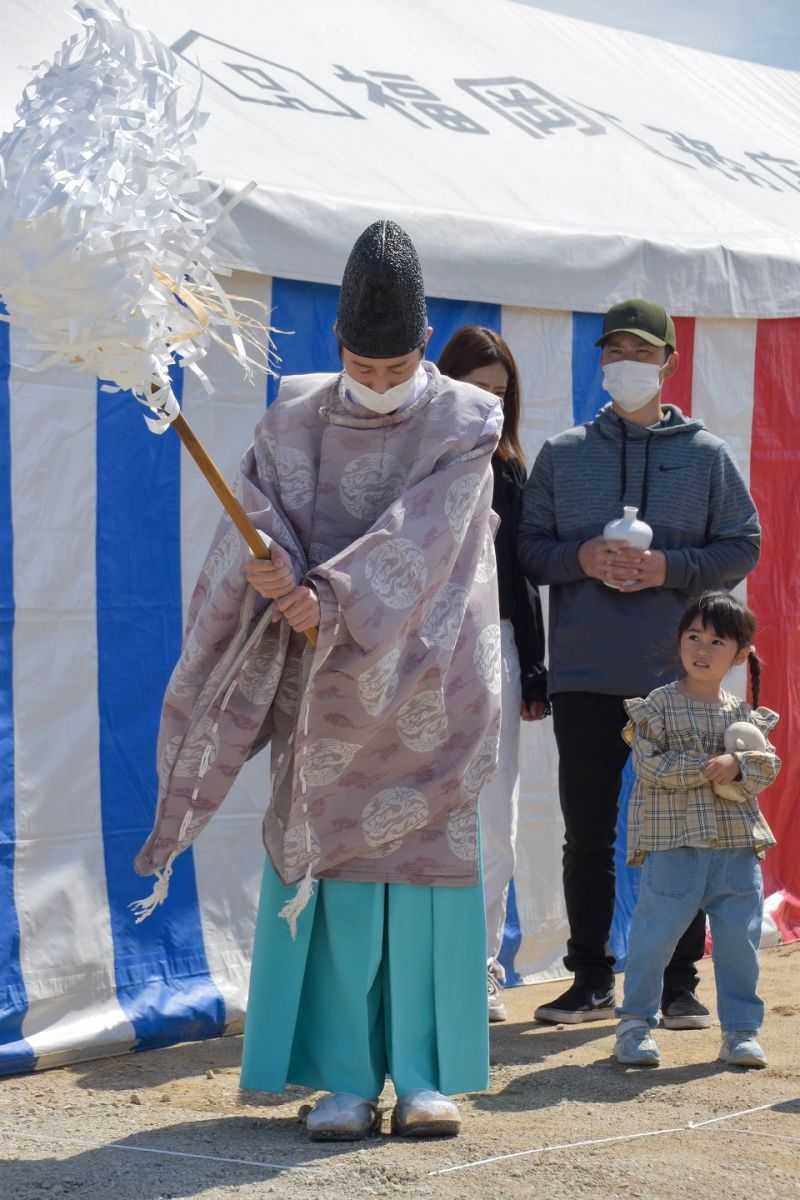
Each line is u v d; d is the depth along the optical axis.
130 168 2.64
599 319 5.12
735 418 5.46
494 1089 3.56
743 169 6.34
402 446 3.11
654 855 3.90
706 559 4.28
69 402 4.11
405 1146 2.99
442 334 4.78
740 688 5.54
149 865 3.18
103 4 2.77
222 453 4.41
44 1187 2.71
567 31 7.19
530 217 5.00
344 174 4.70
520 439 4.95
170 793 3.16
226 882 4.38
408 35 6.16
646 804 3.93
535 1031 4.29
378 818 3.09
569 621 4.36
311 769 3.06
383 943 3.14
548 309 4.96
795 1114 3.28
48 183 2.57
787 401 5.58
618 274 5.07
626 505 4.38
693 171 5.95
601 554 4.20
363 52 5.81
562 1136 3.08
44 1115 3.35
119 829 4.16
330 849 3.06
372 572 2.94
